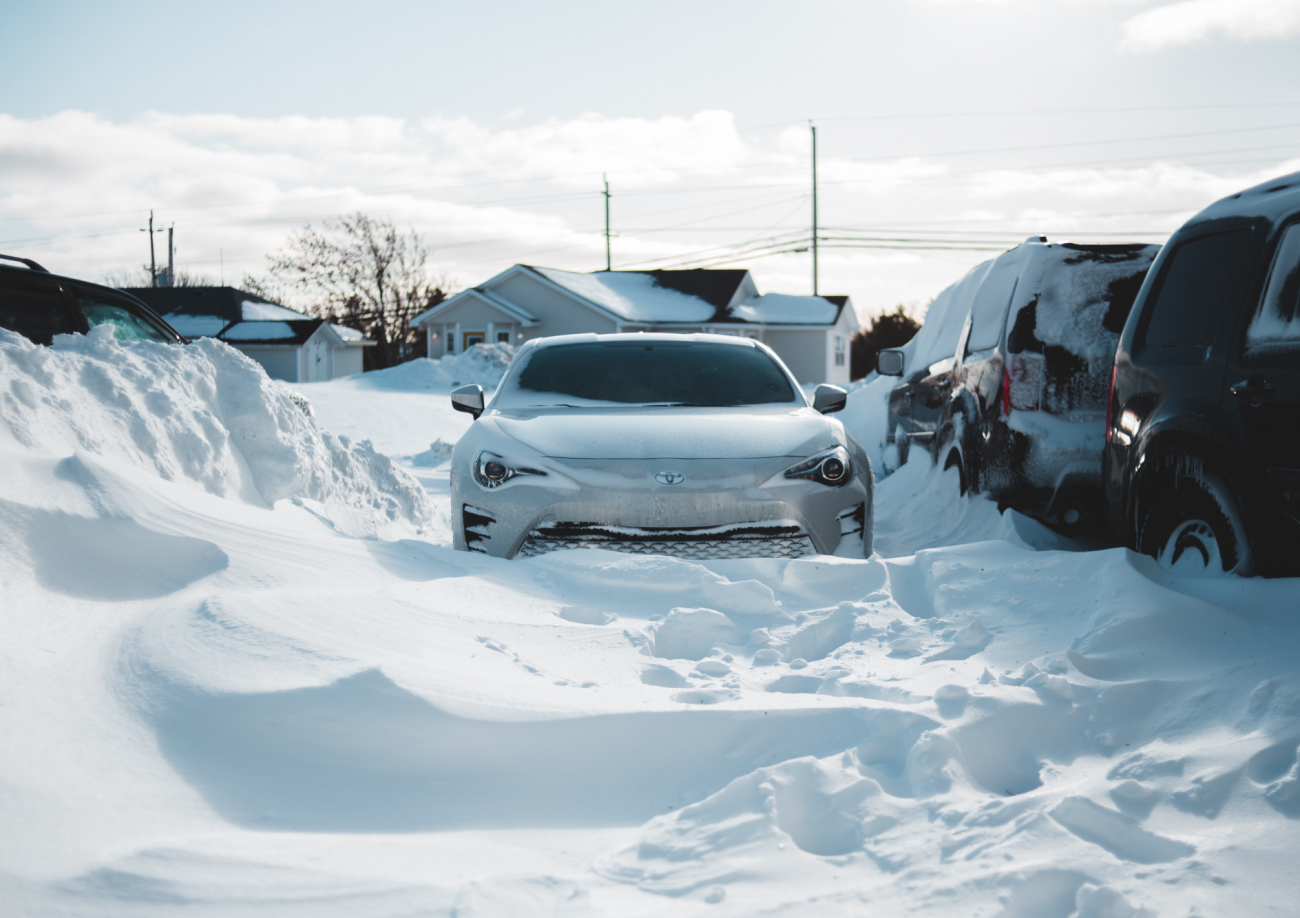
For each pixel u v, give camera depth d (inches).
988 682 116.5
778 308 1681.8
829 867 82.3
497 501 175.0
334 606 132.4
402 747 101.9
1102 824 84.9
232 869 80.1
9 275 273.3
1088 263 219.8
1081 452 211.3
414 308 2425.0
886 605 147.1
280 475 216.5
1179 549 151.5
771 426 189.2
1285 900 74.3
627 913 76.1
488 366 1166.3
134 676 112.0
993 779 100.2
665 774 102.1
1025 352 218.8
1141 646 121.6
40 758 93.7
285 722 103.7
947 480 270.2
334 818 92.2
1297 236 135.5
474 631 132.2
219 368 221.8
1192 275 156.0
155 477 165.0
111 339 206.5
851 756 99.0
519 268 1553.9
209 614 126.0
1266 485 130.8
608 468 172.6
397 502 263.0
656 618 144.2
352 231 2389.3
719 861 83.4
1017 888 76.3
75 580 134.8
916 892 77.1
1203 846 81.2
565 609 145.2
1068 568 146.2
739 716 106.1
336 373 1905.8
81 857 80.4
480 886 77.7
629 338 235.1
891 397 357.1
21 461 147.9
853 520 182.9
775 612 146.7
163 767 96.3
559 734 103.7
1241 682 107.8
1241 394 135.6
